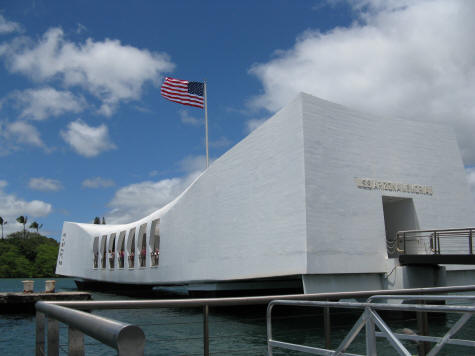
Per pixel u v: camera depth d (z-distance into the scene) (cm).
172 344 1126
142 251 3147
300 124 1692
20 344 1312
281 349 979
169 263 2617
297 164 1686
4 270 9156
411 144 1962
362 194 1773
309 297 481
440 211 1956
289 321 1530
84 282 4438
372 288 1731
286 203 1720
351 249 1692
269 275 1767
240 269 1955
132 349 157
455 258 1451
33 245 10069
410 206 1914
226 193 2128
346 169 1756
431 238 1731
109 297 3456
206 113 2883
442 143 2058
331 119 1767
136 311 1825
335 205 1694
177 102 2852
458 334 969
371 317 353
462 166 2084
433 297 431
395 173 1883
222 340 1165
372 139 1856
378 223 1784
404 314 1480
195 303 392
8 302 2189
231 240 2045
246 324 1474
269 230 1798
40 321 336
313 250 1605
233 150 2112
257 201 1897
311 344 1016
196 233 2350
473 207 2048
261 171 1894
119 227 3756
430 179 1972
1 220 11062
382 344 895
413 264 1673
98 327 177
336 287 1655
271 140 1853
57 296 2255
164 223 2750
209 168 2306
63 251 4712
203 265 2245
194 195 2416
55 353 295
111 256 3684
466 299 397
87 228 4366
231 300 418
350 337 377
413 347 782
